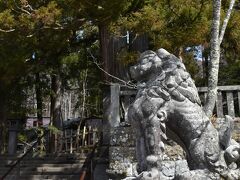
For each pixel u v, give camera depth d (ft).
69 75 65.10
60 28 32.12
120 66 35.12
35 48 37.14
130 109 14.15
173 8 30.50
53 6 29.40
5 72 37.11
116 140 25.58
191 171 13.02
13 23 29.27
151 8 29.27
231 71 59.41
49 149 57.31
